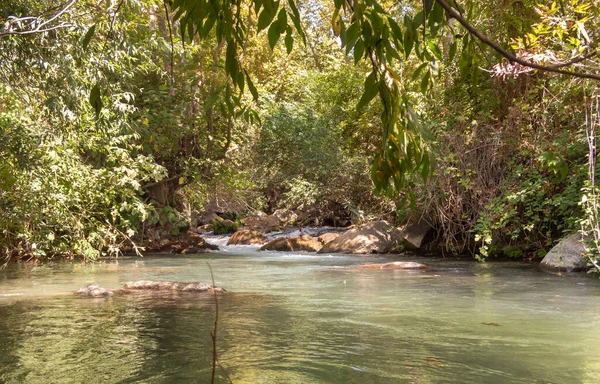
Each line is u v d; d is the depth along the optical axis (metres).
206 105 1.94
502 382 3.33
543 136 10.62
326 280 8.73
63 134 8.87
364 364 3.73
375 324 5.12
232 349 4.16
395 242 14.65
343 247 14.99
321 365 3.70
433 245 13.79
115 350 4.14
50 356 3.96
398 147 1.88
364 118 17.38
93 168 13.38
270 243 16.77
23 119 8.19
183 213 16.97
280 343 4.35
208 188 17.62
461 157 11.83
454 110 12.19
